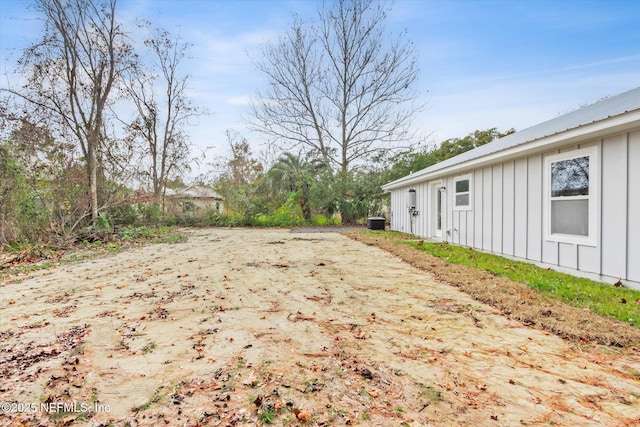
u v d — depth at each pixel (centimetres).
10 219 823
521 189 616
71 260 700
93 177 1120
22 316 348
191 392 204
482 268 533
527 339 272
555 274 488
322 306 371
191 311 359
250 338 284
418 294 411
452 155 2397
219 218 1788
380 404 190
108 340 284
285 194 1870
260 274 542
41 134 996
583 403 187
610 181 436
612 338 260
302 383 212
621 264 422
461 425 171
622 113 373
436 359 242
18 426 175
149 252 818
